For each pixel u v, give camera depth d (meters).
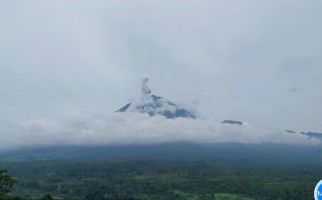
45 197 143.12
